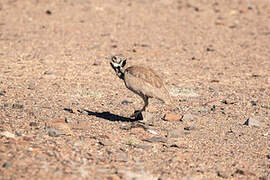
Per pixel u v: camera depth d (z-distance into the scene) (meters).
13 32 55.03
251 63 46.31
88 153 19.28
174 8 71.62
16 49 47.28
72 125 23.27
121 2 72.88
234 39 57.09
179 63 45.19
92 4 70.38
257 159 20.55
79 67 41.38
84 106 28.75
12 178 15.74
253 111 29.78
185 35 58.00
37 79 35.91
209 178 17.70
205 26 62.78
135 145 20.89
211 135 24.03
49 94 31.34
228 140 23.23
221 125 26.14
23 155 17.98
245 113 29.19
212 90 35.34
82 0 71.44
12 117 24.27
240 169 18.86
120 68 25.19
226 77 40.34
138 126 24.14
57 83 34.94
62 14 64.75
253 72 42.59
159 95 23.52
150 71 24.30
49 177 15.97
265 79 40.00
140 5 72.06
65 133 21.61
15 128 22.02
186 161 19.52
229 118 27.80
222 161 19.95
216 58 48.03
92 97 31.44
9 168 16.53
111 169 17.62
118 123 25.02
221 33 59.81
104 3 71.56
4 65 40.28
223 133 24.53
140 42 53.47
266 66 45.19
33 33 55.03
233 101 32.12
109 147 20.50
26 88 32.75
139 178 16.89
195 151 21.08
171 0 75.75
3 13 63.88
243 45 54.16
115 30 58.56
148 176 17.25
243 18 67.69
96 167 17.67
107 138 21.75
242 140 23.38
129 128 23.84
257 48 52.94
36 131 21.75
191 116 26.91
